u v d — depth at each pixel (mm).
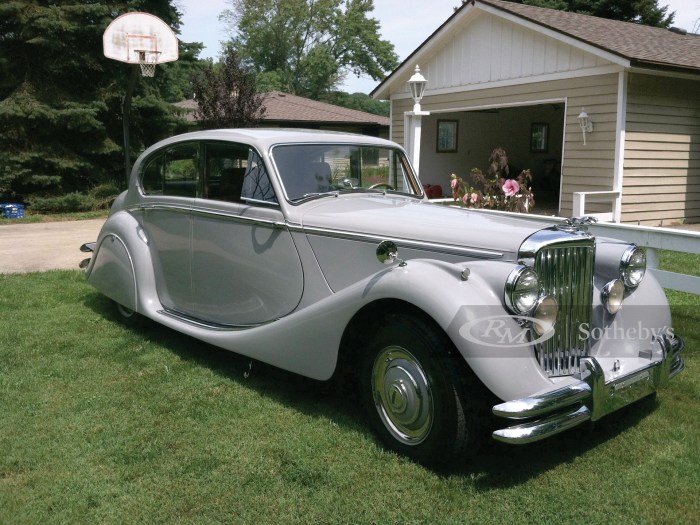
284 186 4051
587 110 11898
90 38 15062
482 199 9477
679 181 12539
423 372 3084
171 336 5266
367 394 3414
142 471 3123
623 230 5867
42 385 4191
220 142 4383
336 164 4426
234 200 4309
